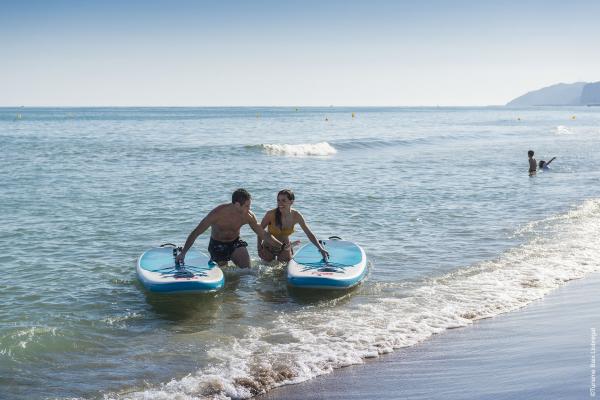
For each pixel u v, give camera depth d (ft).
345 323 21.63
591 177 67.97
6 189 55.93
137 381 16.90
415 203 49.42
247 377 16.85
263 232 30.01
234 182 63.00
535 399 14.14
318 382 16.55
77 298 24.76
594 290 25.03
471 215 44.04
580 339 18.65
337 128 218.59
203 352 18.98
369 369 17.40
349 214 44.11
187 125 241.35
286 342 19.80
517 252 32.55
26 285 26.35
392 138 149.38
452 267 29.66
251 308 23.81
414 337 20.06
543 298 24.23
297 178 67.21
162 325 21.74
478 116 455.63
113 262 30.50
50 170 72.54
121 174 69.46
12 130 182.09
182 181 63.52
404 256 31.91
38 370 17.67
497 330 20.39
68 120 298.35
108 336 20.54
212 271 27.02
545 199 51.67
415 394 15.30
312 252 30.58
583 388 14.53
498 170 76.69
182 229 38.73
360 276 26.89
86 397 15.93
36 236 36.14
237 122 285.23
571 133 182.60
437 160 91.76
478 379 15.96
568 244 34.22
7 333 20.49
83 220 41.24
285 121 307.78
